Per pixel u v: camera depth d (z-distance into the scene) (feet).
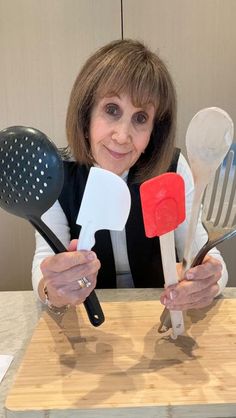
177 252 3.05
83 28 4.77
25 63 4.85
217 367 1.88
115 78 2.48
